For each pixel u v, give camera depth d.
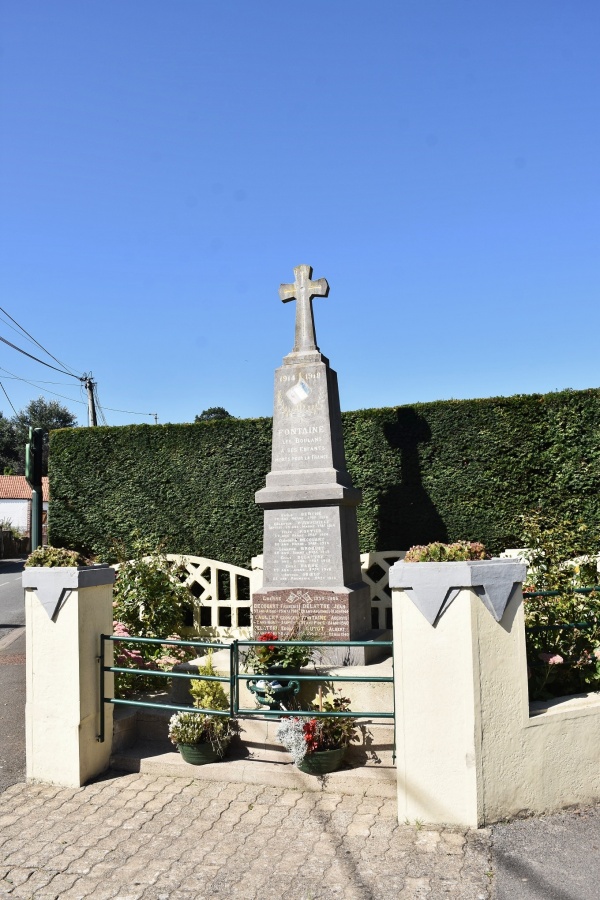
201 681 6.05
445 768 4.71
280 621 7.48
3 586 23.50
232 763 5.66
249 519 11.67
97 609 5.85
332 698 5.89
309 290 8.35
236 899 3.93
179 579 10.47
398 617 4.88
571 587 5.99
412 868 4.19
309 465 7.88
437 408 10.73
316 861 4.30
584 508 9.94
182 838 4.65
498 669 4.80
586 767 5.10
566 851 4.35
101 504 12.48
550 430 10.18
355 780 5.31
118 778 5.70
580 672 5.73
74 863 4.36
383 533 10.85
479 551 5.05
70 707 5.60
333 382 8.27
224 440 11.89
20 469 61.97
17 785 5.61
